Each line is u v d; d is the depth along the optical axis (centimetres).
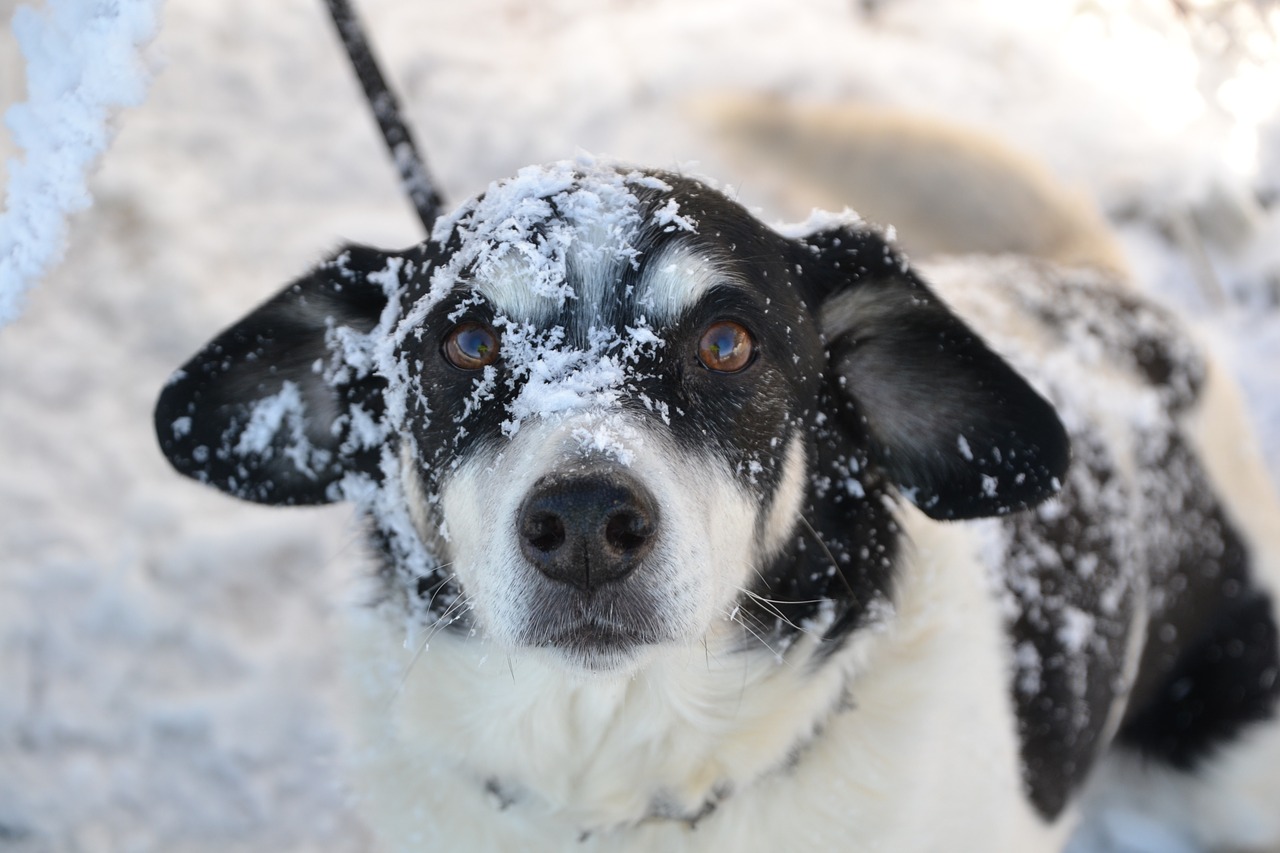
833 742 65
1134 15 137
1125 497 76
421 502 64
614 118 128
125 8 56
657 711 64
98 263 113
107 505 97
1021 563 71
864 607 66
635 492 57
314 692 89
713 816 66
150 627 91
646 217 62
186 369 67
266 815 85
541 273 61
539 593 58
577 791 66
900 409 67
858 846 65
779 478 63
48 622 91
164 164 122
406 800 66
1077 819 80
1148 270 118
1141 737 82
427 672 65
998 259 84
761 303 63
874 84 134
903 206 88
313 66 132
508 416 61
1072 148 127
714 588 60
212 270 115
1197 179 121
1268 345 113
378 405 68
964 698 66
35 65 57
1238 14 132
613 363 60
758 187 116
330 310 68
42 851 83
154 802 85
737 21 140
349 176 124
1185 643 80
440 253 64
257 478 69
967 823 66
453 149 125
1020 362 75
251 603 93
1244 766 80
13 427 101
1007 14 142
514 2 141
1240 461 82
